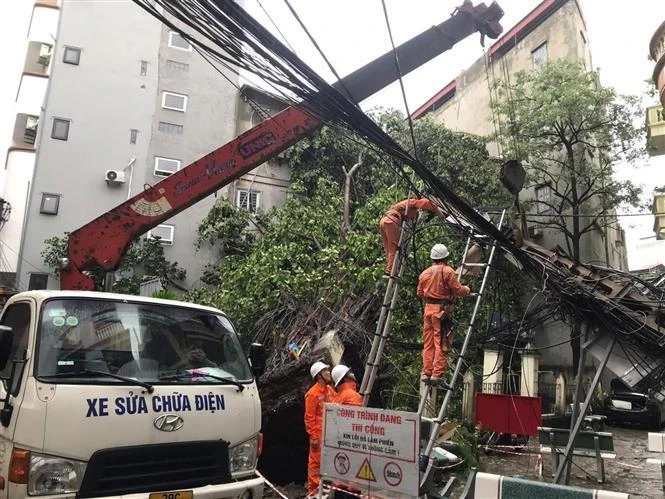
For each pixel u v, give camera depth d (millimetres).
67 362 4062
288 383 8016
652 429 17547
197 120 21016
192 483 4164
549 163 21312
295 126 7578
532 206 21891
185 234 19969
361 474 4453
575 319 7426
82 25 20391
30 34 22562
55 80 19672
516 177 7406
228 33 3646
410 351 10023
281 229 13289
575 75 18625
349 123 4590
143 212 7516
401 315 10148
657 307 6695
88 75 20047
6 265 19906
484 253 7867
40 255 18219
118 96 20234
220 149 7582
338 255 11328
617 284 7086
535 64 23109
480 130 24484
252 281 11430
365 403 6121
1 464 3770
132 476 3898
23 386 3840
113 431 3879
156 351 4582
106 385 4016
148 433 4031
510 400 11078
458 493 7418
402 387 9922
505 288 10891
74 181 19109
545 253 7316
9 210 20438
